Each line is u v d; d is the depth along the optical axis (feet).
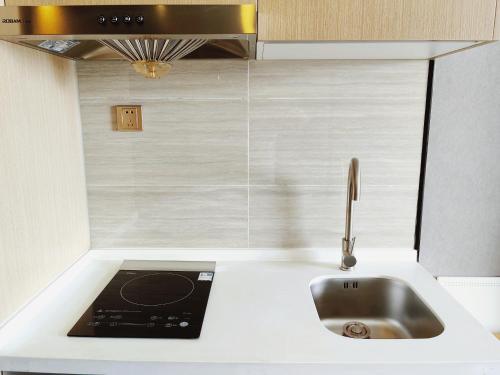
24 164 3.44
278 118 4.49
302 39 3.16
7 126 3.20
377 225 4.71
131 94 4.44
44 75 3.76
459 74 4.36
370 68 4.37
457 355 2.99
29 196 3.51
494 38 3.16
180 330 3.26
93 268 4.56
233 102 4.45
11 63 3.25
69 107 4.25
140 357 2.95
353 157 4.56
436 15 3.14
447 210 4.64
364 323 4.41
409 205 4.66
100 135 4.53
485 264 4.76
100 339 3.17
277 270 4.48
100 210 4.71
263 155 4.57
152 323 3.36
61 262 4.11
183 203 4.69
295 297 3.86
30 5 3.00
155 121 4.50
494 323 4.83
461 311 3.64
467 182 4.57
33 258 3.58
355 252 4.74
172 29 2.93
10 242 3.24
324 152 4.55
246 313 3.57
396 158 4.55
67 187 4.22
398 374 2.92
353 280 4.40
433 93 4.39
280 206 4.69
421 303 3.91
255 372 2.93
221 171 4.61
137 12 2.91
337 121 4.48
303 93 4.42
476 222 4.66
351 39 3.17
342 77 4.39
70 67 4.26
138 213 4.72
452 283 4.77
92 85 4.42
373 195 4.64
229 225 4.74
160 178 4.63
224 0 3.08
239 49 3.87
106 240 4.79
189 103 4.46
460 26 3.15
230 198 4.67
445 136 4.48
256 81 4.41
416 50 3.68
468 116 4.44
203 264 4.62
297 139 4.53
